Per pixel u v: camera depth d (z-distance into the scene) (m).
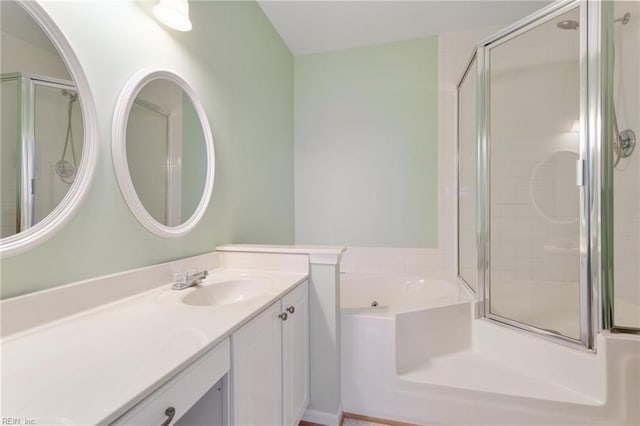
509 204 2.22
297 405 1.31
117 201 1.00
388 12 2.17
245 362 0.86
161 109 1.20
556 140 2.17
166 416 0.56
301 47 2.64
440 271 2.48
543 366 1.51
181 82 1.29
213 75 1.56
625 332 1.33
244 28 1.88
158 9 1.12
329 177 2.73
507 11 2.16
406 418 1.53
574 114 2.12
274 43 2.34
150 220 1.11
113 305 0.94
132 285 1.03
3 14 0.69
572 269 2.13
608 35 1.44
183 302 1.04
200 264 1.39
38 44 0.76
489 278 1.97
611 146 1.44
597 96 1.42
